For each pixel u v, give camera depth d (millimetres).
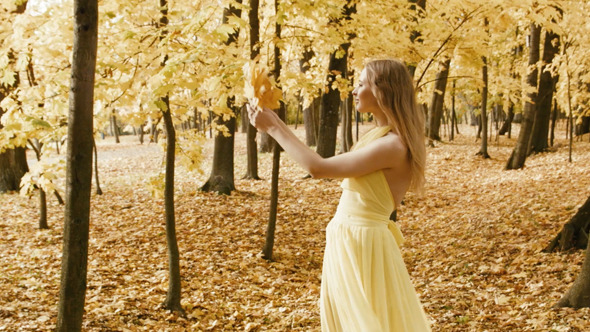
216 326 5336
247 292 6453
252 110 1935
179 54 4062
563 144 21062
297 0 6422
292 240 8883
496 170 15602
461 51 8164
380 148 1965
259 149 20828
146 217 9953
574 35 14016
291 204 11016
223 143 11812
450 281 6617
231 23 4465
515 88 14766
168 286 6234
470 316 5160
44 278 6480
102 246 8164
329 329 2113
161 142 6352
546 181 12031
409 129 2018
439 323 5039
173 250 5637
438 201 11469
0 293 5688
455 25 8289
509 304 5426
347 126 16031
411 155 2023
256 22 6980
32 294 5781
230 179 11969
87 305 5496
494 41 18688
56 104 4891
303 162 1864
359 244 1999
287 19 6598
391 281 2018
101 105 4859
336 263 2062
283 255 8125
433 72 14906
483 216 9234
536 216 8672
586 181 11195
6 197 12070
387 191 2002
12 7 5852
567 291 5129
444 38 8086
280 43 6730
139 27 5027
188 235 8898
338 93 12789
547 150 18219
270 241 7887
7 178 12875
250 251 8148
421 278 6953
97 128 8148
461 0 7680
